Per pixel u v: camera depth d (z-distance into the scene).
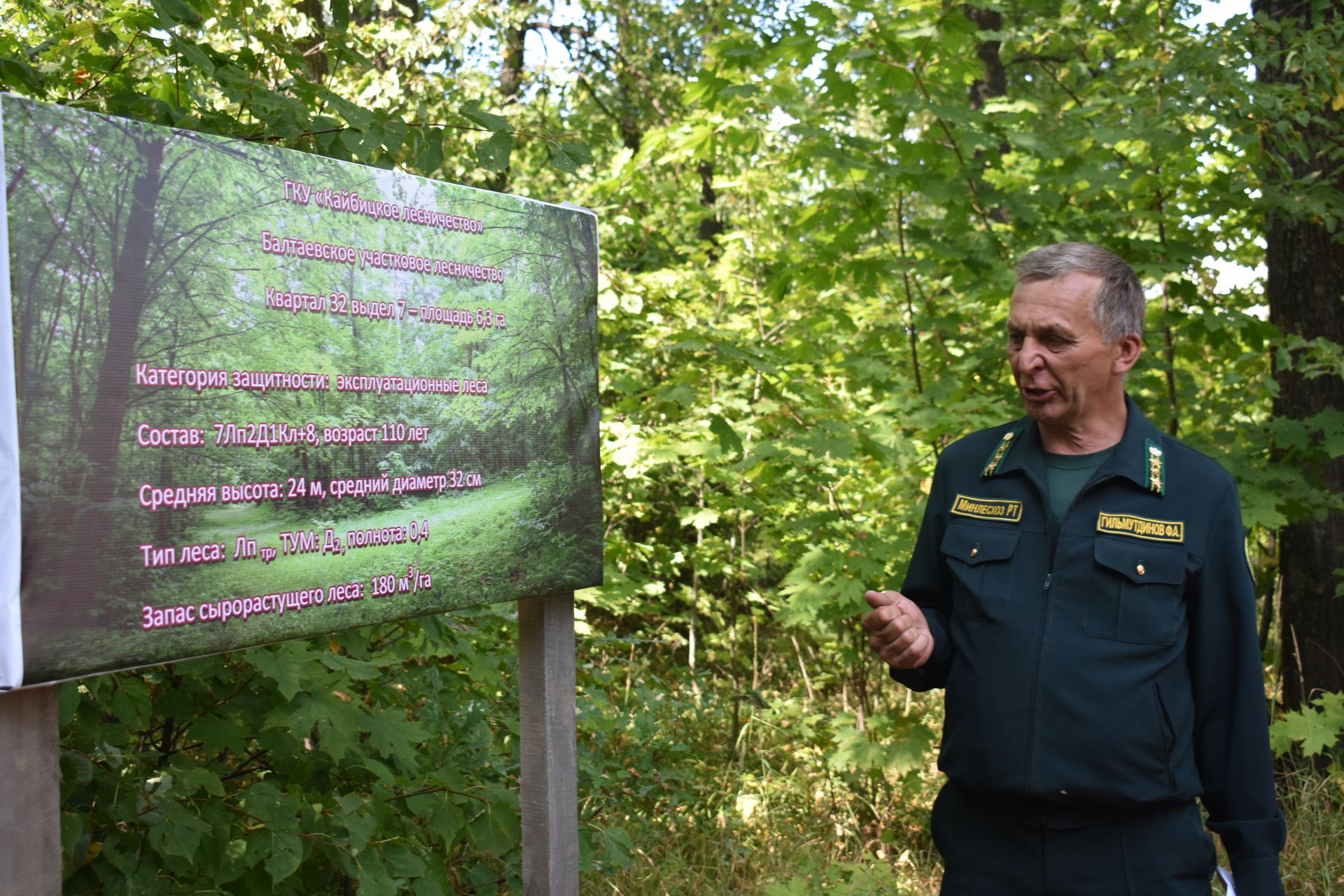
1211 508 1.90
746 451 4.38
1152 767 1.81
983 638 1.95
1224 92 3.97
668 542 6.73
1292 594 5.25
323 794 2.33
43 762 1.43
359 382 1.70
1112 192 4.66
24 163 1.35
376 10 6.80
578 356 2.06
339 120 2.49
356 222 1.71
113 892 1.82
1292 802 4.38
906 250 4.70
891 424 4.22
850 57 4.09
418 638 2.88
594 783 3.67
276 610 1.58
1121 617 1.85
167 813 1.83
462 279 1.86
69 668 1.36
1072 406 1.95
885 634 2.01
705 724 5.39
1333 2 4.64
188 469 1.49
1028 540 1.97
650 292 4.93
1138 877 1.82
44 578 1.35
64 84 2.32
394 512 1.74
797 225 4.57
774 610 4.91
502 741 3.18
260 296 1.58
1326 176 4.89
